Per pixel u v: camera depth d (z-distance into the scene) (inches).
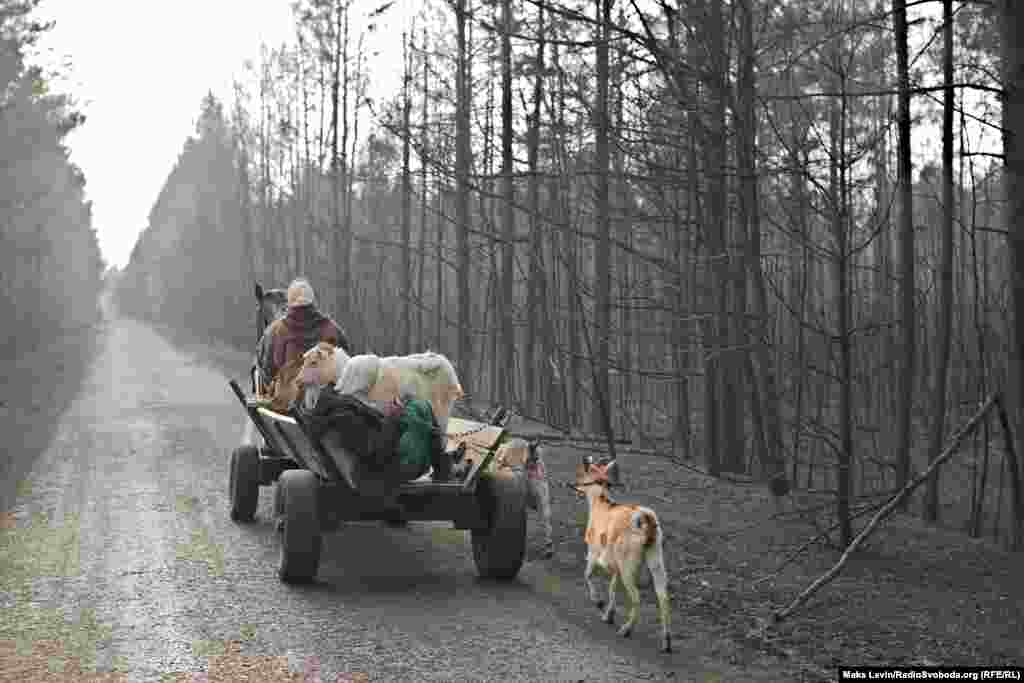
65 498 465.1
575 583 327.6
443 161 454.0
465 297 762.2
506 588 318.7
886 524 406.3
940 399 459.5
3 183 1224.2
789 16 399.5
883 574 330.6
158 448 649.6
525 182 528.4
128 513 430.6
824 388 681.6
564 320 621.0
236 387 411.8
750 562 346.0
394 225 1139.9
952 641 264.2
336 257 1165.7
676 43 358.9
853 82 411.2
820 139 362.6
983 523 546.6
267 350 409.4
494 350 834.8
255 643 256.7
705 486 481.4
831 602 299.4
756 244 378.3
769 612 290.2
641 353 574.9
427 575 335.3
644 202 481.1
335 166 1162.0
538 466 366.9
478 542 334.3
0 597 296.2
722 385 526.9
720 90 346.9
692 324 437.4
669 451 657.6
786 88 467.2
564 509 437.1
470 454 344.5
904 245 438.9
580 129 427.8
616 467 299.6
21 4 1015.6
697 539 374.9
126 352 2046.0
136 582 315.6
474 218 759.1
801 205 363.6
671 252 481.1
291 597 301.6
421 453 311.3
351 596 304.7
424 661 244.7
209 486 506.3
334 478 315.9
